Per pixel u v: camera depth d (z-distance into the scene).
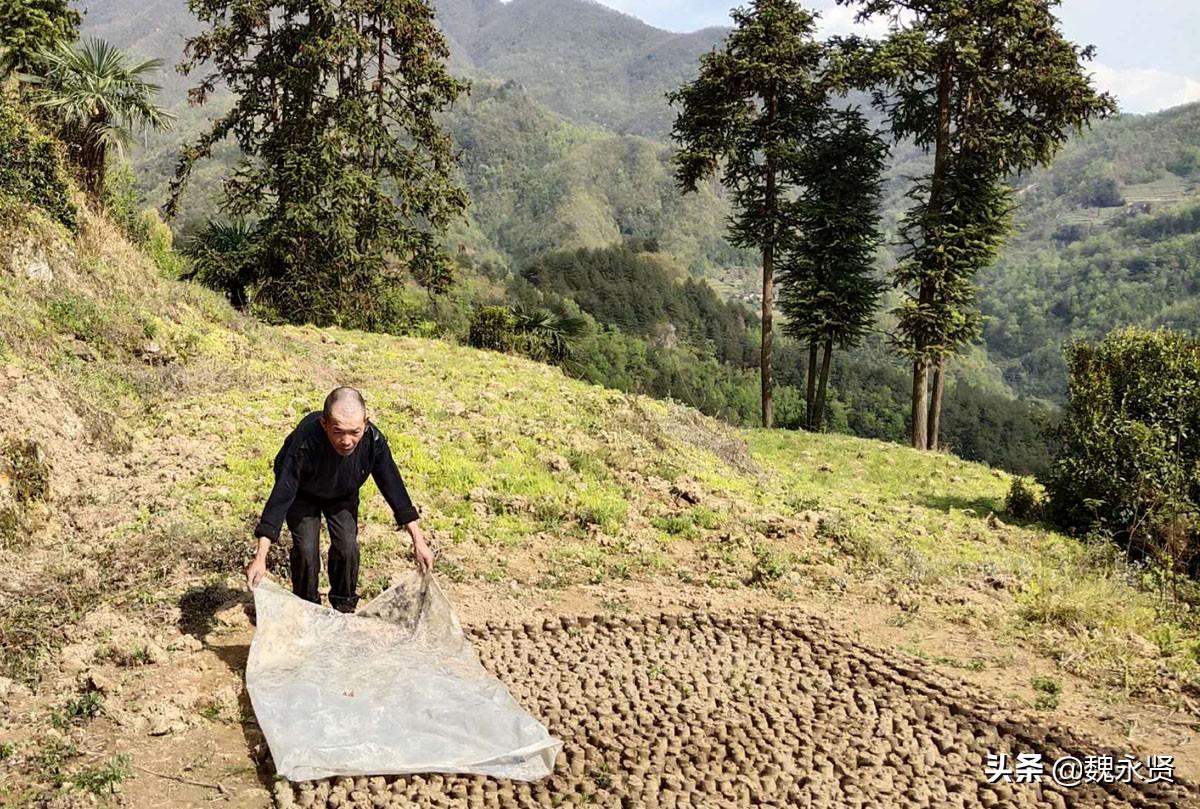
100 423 10.69
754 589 9.13
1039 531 15.34
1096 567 12.02
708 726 5.97
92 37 18.50
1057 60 26.81
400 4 28.30
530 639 7.25
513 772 5.16
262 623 5.96
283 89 28.39
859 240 30.89
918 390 28.97
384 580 8.02
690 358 109.25
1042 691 7.10
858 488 19.61
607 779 5.21
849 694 6.65
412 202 29.41
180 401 12.72
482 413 14.59
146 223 23.42
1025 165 28.61
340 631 6.23
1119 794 5.51
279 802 4.75
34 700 5.63
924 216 28.45
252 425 12.04
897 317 28.78
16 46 18.27
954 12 26.56
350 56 27.78
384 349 21.08
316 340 20.83
